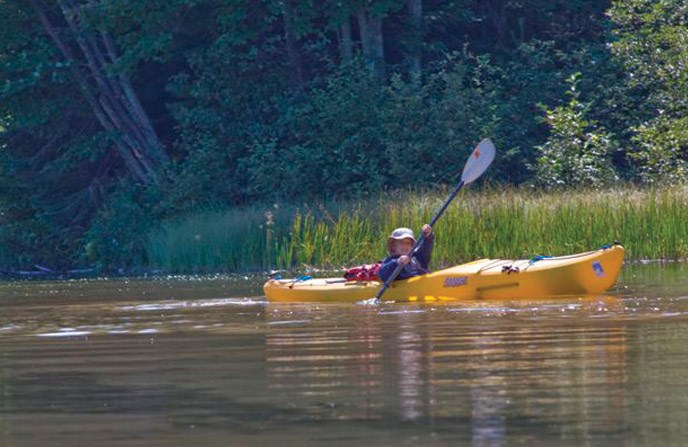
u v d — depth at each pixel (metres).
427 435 7.99
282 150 48.25
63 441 8.10
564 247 32.62
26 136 55.59
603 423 8.24
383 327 15.16
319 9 50.19
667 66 47.16
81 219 53.69
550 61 50.25
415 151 46.47
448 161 46.31
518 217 32.94
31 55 51.31
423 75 52.31
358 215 36.50
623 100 48.22
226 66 50.69
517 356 11.66
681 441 7.61
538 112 49.28
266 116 51.50
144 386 10.45
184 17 50.72
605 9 54.41
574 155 44.41
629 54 48.22
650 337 12.99
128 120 52.34
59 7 53.00
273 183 47.44
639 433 7.89
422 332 14.32
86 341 14.71
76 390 10.35
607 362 11.05
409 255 20.75
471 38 55.06
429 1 54.00
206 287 27.44
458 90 47.31
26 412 9.30
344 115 47.97
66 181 55.31
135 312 19.50
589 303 18.11
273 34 54.09
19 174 53.94
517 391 9.56
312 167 47.62
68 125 54.50
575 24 55.03
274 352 12.70
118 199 50.75
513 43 54.53
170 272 39.97
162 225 45.00
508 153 45.66
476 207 33.50
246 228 39.03
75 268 50.88
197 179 48.56
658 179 42.44
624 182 42.31
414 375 10.57
